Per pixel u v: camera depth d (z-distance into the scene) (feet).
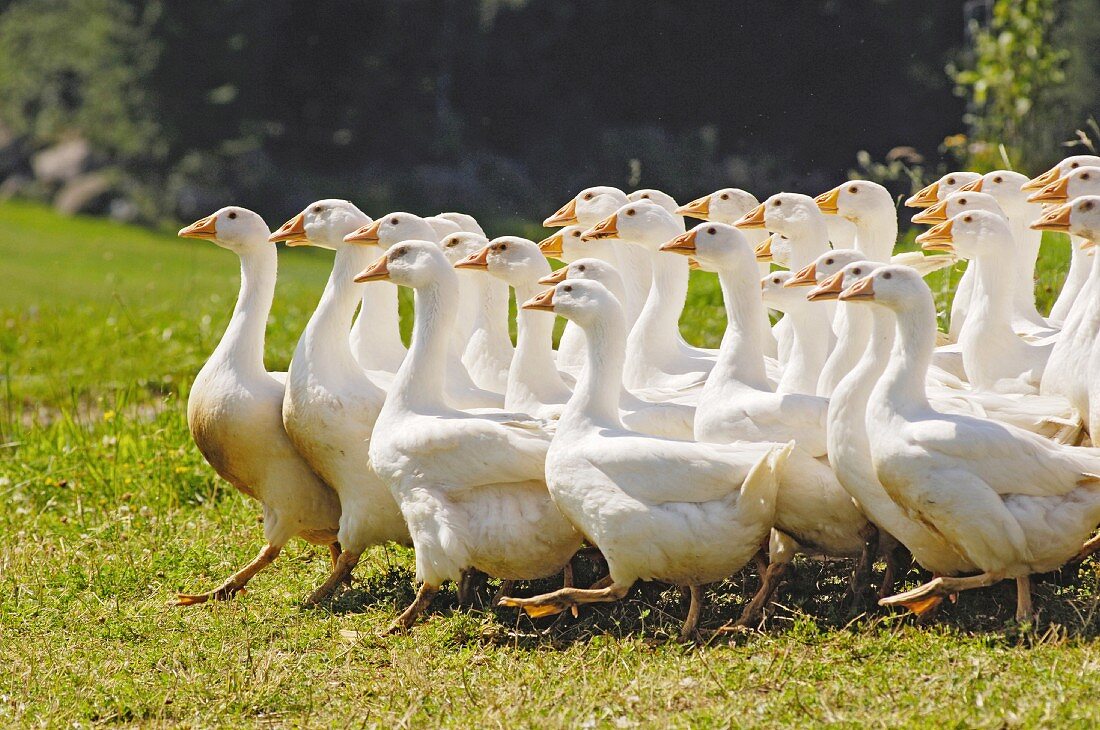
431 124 144.46
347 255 31.73
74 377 58.39
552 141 138.31
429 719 23.03
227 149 147.95
